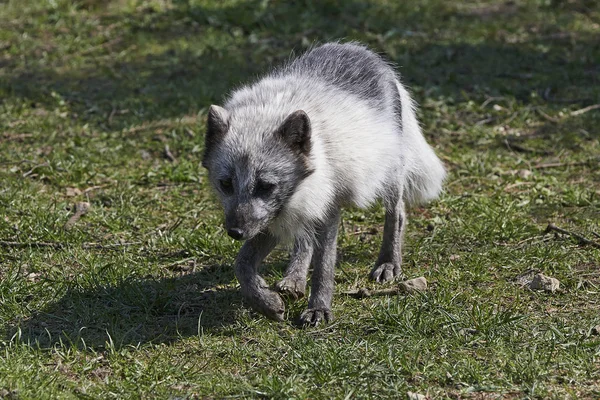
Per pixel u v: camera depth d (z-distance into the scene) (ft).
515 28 70.95
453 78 61.11
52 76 63.21
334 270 33.73
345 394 26.03
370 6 74.69
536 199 43.75
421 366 27.96
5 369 27.25
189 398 26.32
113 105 57.67
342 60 35.63
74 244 38.78
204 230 40.19
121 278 34.32
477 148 51.60
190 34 70.74
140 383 27.09
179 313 32.48
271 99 32.60
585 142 51.70
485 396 26.12
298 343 29.50
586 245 37.93
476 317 30.94
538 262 36.14
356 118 32.83
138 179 46.85
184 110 56.70
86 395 26.21
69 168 47.39
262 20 71.67
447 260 37.17
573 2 76.64
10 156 49.06
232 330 31.07
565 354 28.14
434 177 39.55
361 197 33.17
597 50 65.92
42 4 76.48
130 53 67.51
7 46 68.80
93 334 30.96
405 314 31.07
